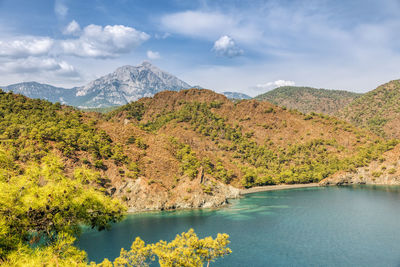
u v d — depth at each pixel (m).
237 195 185.25
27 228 21.38
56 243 21.78
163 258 44.53
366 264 73.38
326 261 75.81
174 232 108.19
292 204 158.50
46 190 22.27
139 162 178.75
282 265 73.56
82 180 26.16
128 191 153.50
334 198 171.12
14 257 19.02
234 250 85.62
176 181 173.00
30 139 148.75
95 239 99.56
